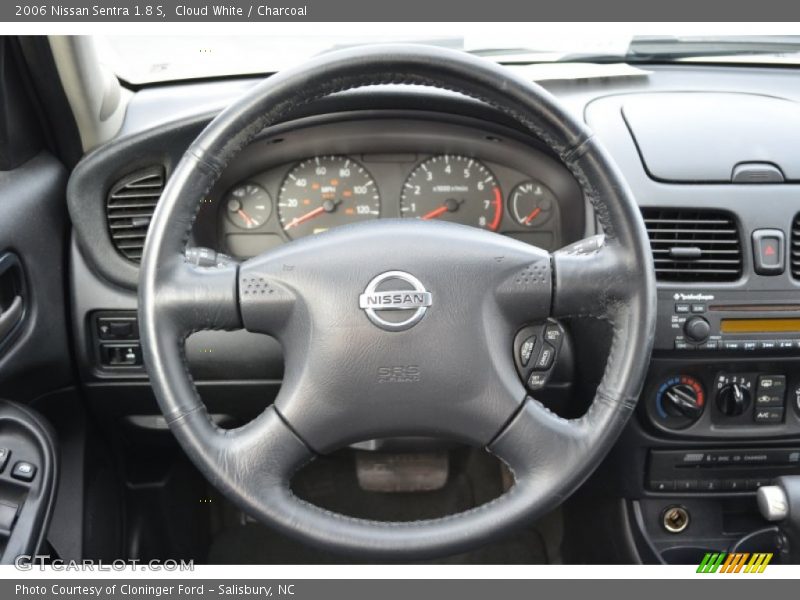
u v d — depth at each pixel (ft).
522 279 3.21
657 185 4.18
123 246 4.19
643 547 4.77
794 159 4.23
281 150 4.28
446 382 3.18
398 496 5.88
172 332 3.11
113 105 4.13
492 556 5.79
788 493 4.08
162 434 4.80
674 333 4.13
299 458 3.24
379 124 4.22
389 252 3.18
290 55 4.58
